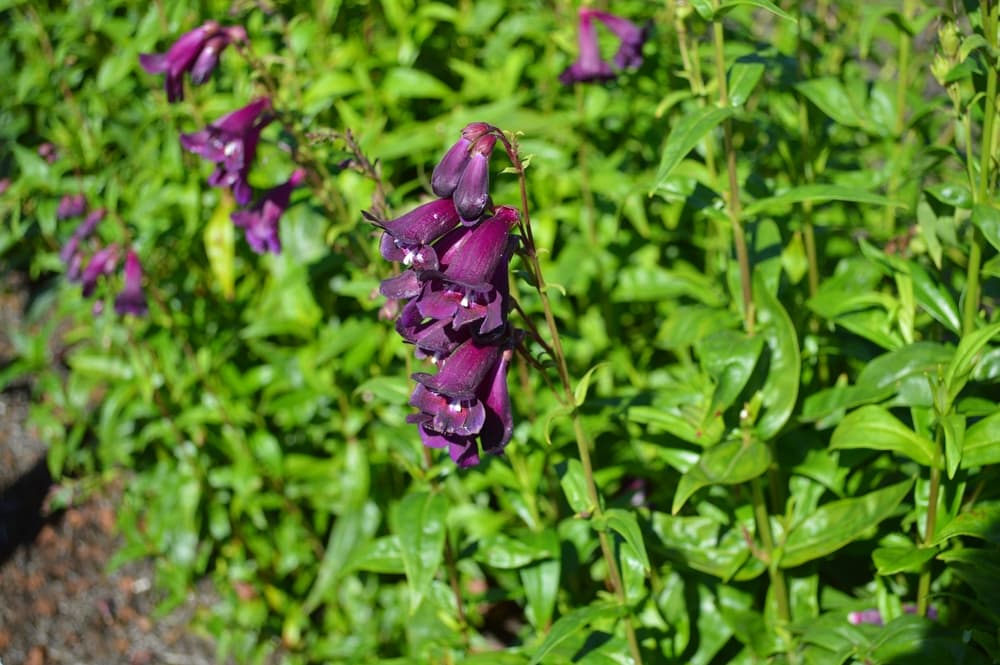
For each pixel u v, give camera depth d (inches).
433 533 29.8
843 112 32.0
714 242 38.7
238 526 41.2
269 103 33.2
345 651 38.6
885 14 33.8
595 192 39.6
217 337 41.1
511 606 39.9
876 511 30.4
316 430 39.5
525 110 39.1
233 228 38.3
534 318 37.5
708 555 31.7
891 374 29.9
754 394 30.2
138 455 45.0
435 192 25.4
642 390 33.7
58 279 46.9
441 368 25.7
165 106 40.2
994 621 28.3
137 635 42.2
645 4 41.3
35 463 49.4
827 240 36.8
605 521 28.2
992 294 31.8
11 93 47.9
